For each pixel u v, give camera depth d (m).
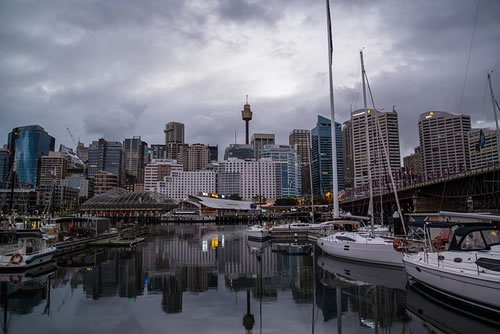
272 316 18.41
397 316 18.30
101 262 36.31
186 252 44.94
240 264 35.03
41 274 29.73
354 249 34.62
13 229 42.09
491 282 16.44
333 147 59.53
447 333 15.92
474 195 59.47
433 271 19.91
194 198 185.38
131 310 19.45
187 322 17.44
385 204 99.56
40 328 16.58
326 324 17.20
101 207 172.38
